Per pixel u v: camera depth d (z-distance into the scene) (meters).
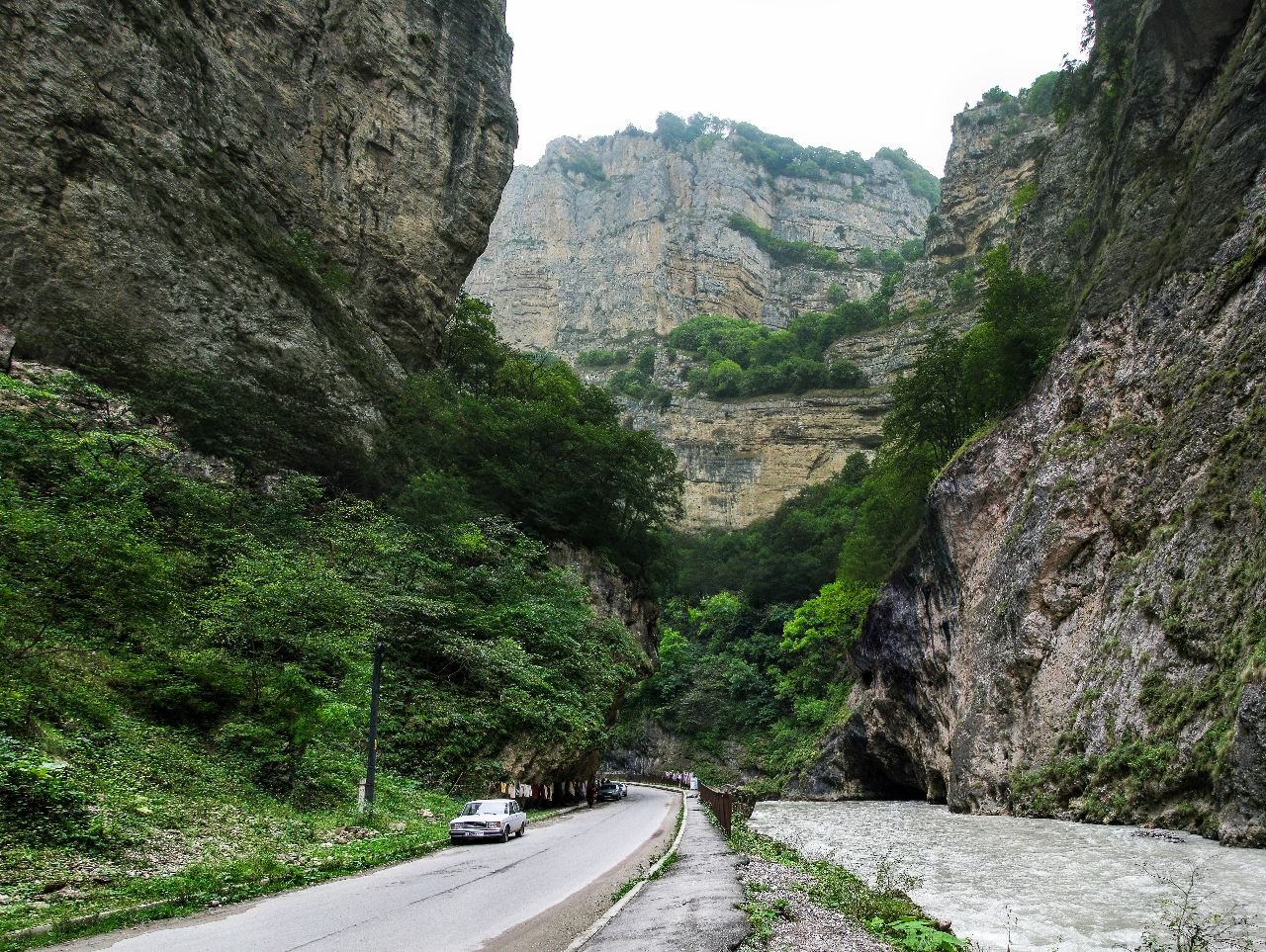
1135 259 35.81
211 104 39.47
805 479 115.31
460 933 9.07
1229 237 29.84
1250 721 19.09
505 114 56.72
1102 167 47.97
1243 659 21.28
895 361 115.44
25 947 8.09
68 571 16.66
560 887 12.60
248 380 34.31
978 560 39.16
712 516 117.94
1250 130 30.86
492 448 45.56
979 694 35.25
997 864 17.64
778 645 83.62
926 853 20.02
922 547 45.53
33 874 10.28
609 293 181.12
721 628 92.56
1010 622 34.22
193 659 19.17
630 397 143.88
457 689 28.48
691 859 15.94
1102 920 11.66
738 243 178.50
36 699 14.93
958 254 121.06
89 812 12.39
